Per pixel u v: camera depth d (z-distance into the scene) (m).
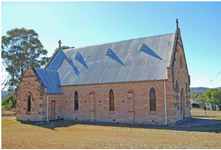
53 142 19.16
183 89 37.19
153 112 30.66
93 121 34.97
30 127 29.75
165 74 30.73
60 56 46.44
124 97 32.94
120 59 37.38
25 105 37.50
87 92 36.44
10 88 66.56
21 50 61.22
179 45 36.19
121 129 26.95
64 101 38.59
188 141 19.33
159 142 18.98
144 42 37.81
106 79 35.00
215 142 18.89
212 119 37.25
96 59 40.31
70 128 28.45
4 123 34.34
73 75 39.62
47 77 39.31
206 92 80.62
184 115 36.91
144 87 31.58
